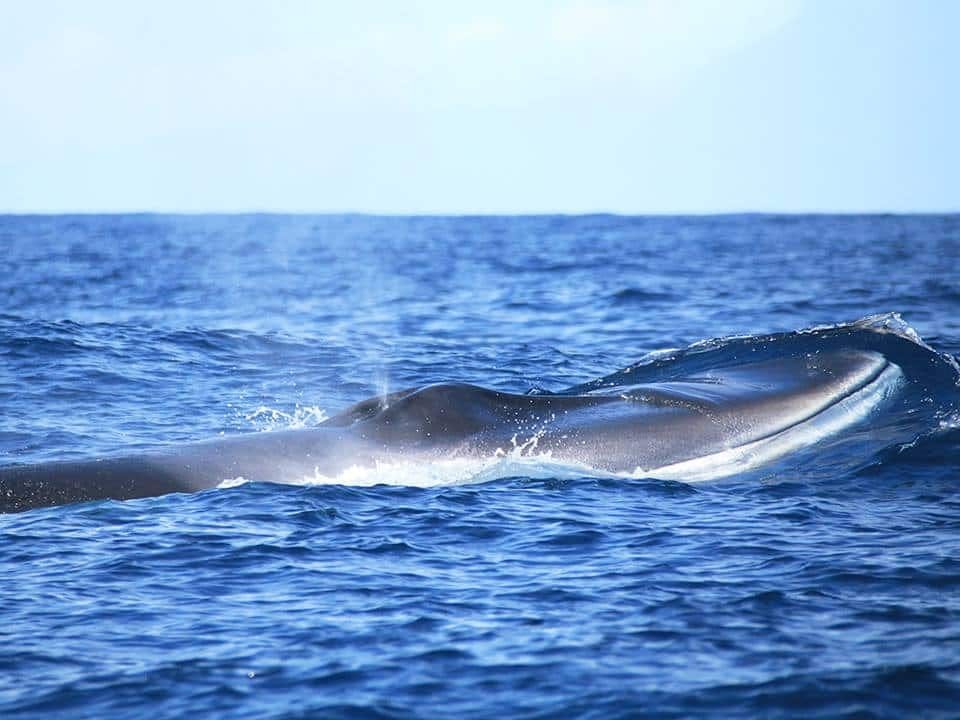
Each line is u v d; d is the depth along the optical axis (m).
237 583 29.88
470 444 41.75
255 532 34.00
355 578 30.20
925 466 41.09
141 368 66.38
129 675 24.38
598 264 173.75
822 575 29.83
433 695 23.41
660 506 37.28
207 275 160.62
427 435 41.94
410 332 87.94
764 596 28.36
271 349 75.94
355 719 22.44
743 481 40.88
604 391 45.97
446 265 180.62
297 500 37.03
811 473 41.34
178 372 65.81
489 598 28.64
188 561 31.50
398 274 159.00
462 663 24.81
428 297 119.75
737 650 25.27
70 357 68.56
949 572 29.86
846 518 35.59
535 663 24.73
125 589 29.47
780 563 30.91
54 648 25.75
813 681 23.58
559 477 40.44
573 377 65.31
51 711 22.91
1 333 75.56
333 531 34.19
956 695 23.02
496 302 112.44
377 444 41.47
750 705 22.77
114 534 33.78
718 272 151.12
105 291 130.25
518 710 22.75
